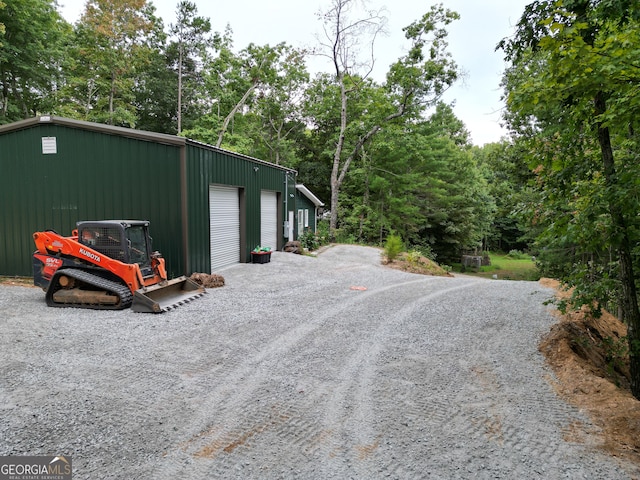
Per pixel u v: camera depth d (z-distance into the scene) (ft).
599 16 11.80
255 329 18.48
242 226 40.11
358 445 9.31
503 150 52.65
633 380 14.14
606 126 11.92
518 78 33.76
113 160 27.89
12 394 11.16
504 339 17.69
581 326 19.06
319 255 52.03
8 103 59.31
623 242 13.37
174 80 96.27
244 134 92.68
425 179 82.33
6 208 29.09
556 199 15.11
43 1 57.98
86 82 70.33
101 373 12.90
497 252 139.23
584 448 9.29
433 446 9.32
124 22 70.64
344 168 77.56
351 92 79.71
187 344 16.02
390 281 34.24
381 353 15.70
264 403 11.28
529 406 11.39
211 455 8.78
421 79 70.03
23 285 26.91
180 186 29.17
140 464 8.38
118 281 21.22
